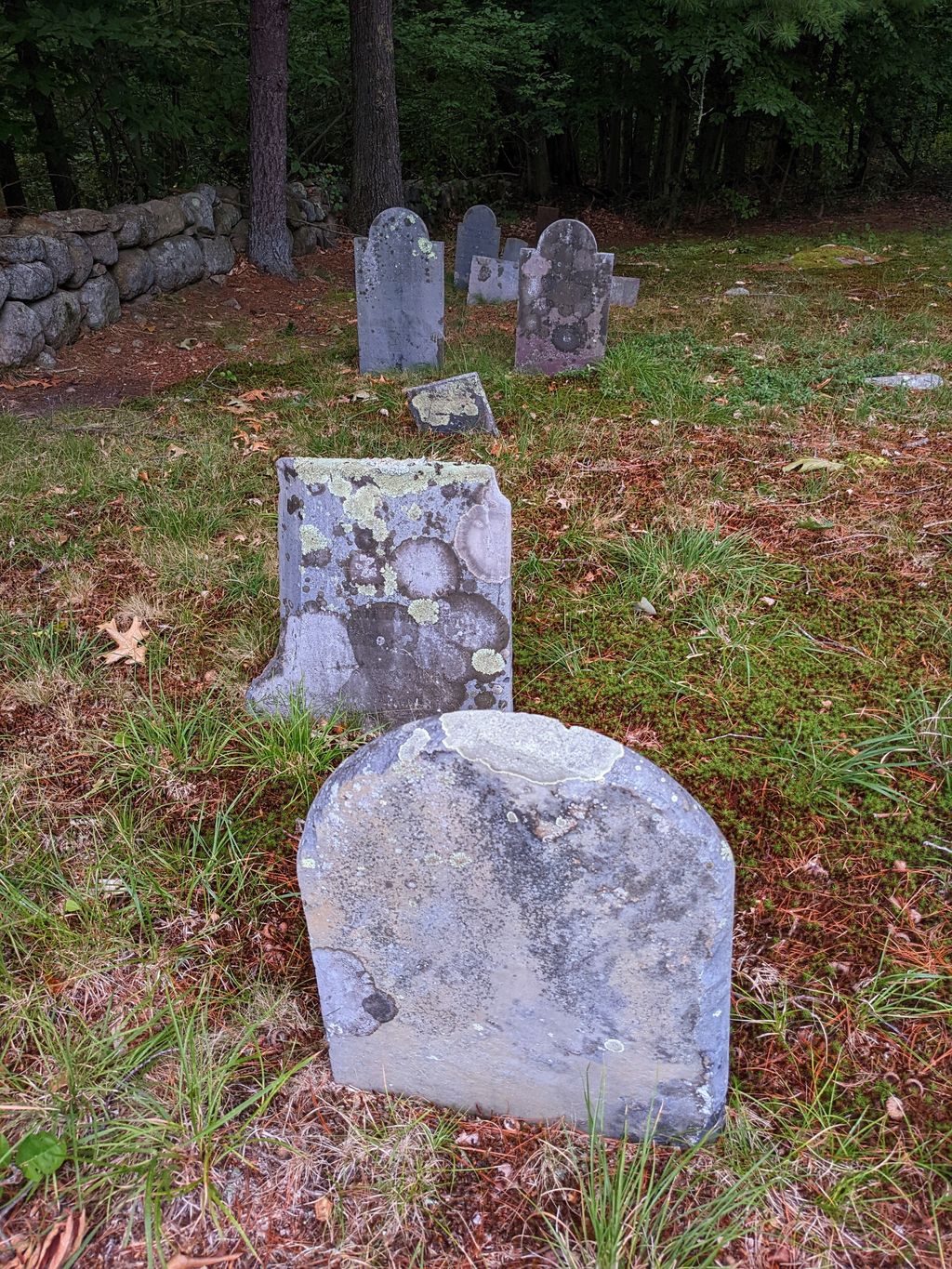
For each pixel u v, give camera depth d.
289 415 5.84
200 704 3.19
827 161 15.70
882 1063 1.98
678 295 9.38
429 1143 1.88
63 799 2.76
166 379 6.72
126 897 2.44
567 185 17.44
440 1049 1.88
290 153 12.48
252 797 2.79
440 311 6.71
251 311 8.75
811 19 12.43
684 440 5.23
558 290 6.39
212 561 4.02
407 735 1.62
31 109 8.91
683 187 16.58
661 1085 1.79
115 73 8.77
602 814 1.54
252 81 9.26
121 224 7.89
